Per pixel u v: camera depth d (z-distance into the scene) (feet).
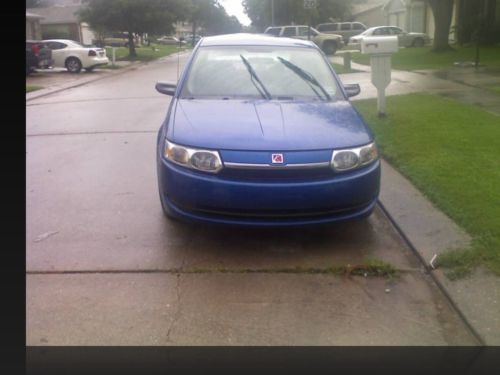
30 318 11.44
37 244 15.06
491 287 12.39
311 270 13.58
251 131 14.43
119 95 50.52
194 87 17.71
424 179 19.02
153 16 117.70
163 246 14.93
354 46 118.83
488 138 24.38
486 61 65.21
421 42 114.42
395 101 36.50
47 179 21.39
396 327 11.25
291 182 13.62
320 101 17.25
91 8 118.73
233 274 13.39
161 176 14.73
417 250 14.25
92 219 16.93
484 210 16.08
